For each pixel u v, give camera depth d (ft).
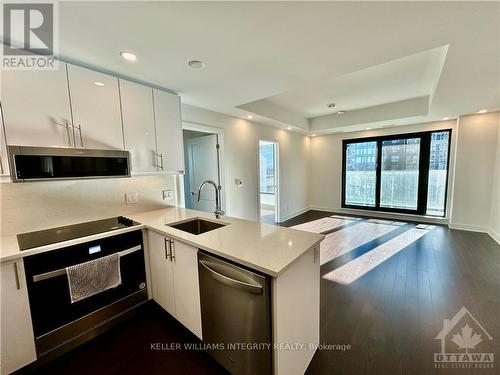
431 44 5.44
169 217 7.63
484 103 10.89
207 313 5.01
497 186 12.85
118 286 6.33
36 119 5.29
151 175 8.18
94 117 6.24
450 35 5.06
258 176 15.19
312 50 5.67
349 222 17.11
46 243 5.18
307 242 4.91
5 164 4.91
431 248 11.59
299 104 13.99
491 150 13.44
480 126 13.61
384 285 8.26
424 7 4.14
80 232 6.05
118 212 7.89
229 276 4.32
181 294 5.79
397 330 6.05
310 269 4.89
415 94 12.43
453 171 14.90
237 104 10.34
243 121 13.78
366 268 9.61
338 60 6.21
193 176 13.73
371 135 18.29
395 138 17.39
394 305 7.10
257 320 3.97
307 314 4.85
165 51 5.63
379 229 15.08
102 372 5.04
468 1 3.96
